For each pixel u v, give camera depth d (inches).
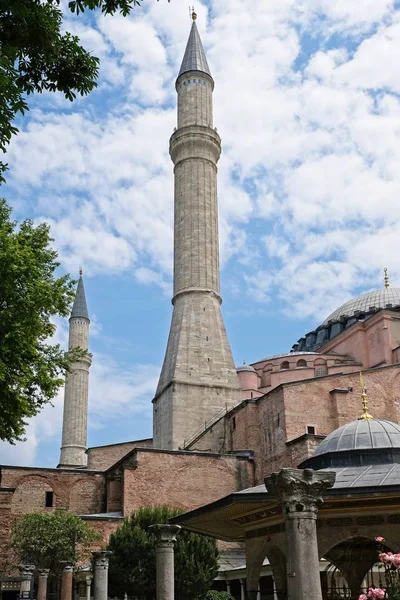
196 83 3009.4
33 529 1475.1
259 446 1983.3
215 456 1937.7
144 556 1386.6
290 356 2655.0
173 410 2443.4
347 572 836.6
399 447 734.5
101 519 1720.0
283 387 1886.1
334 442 767.7
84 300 3882.9
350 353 2556.6
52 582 1665.8
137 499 1817.2
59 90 641.6
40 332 1051.9
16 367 997.2
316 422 1863.9
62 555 1465.3
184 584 1347.2
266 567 1489.9
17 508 1934.1
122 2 575.8
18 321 972.6
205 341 2593.5
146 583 1373.0
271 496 639.1
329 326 2859.3
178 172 2893.7
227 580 1694.1
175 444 2393.0
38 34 599.2
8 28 594.2
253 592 736.3
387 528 644.1
